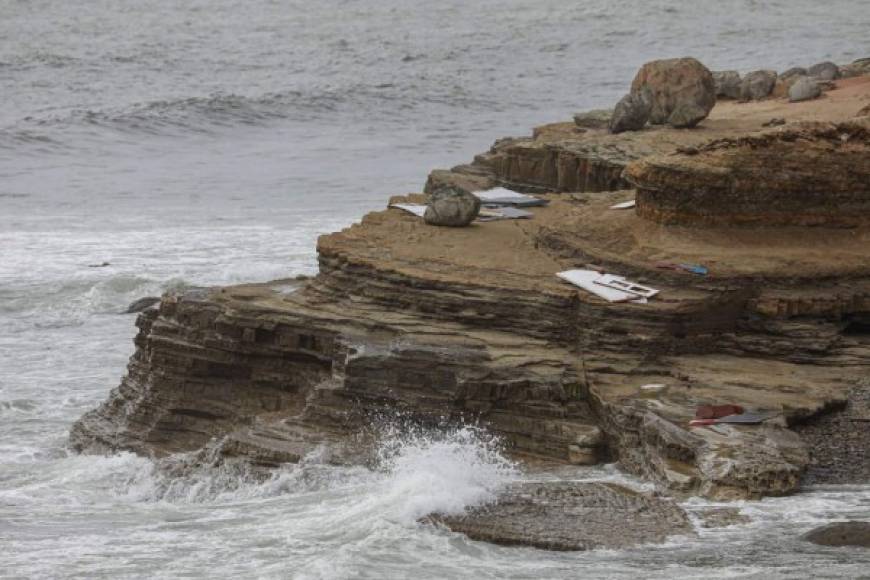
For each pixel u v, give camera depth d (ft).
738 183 206.49
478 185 309.83
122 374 248.32
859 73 386.52
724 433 169.58
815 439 174.50
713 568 141.28
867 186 207.51
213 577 142.92
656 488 164.55
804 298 194.39
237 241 350.02
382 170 475.31
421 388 184.14
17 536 159.53
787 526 152.56
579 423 180.45
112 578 143.54
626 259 201.77
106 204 410.72
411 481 163.84
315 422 186.60
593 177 291.17
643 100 307.37
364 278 202.90
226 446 185.06
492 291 194.80
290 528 157.58
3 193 427.74
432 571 142.61
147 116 550.77
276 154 507.71
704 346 193.67
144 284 305.32
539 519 155.94
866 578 136.67
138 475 189.98
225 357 199.93
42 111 560.61
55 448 209.36
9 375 246.47
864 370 190.19
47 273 315.99
